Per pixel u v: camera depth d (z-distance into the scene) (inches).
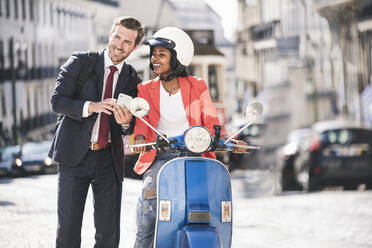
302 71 1804.9
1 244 272.1
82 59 185.5
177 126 171.6
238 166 871.1
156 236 158.9
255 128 927.7
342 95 1638.8
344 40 1627.7
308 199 477.7
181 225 157.6
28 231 309.3
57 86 182.4
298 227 332.8
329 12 1691.7
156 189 163.9
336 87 1668.3
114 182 188.9
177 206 157.8
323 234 308.0
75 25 2096.5
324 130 556.1
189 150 156.7
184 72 173.5
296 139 604.4
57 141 183.9
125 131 190.7
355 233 309.1
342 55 1633.9
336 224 341.1
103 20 2081.7
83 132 182.5
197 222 154.9
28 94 1863.9
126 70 191.2
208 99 173.0
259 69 2053.4
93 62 186.1
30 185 635.5
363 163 544.7
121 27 186.1
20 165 920.9
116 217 190.2
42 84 1942.7
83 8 2086.6
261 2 2057.1
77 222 184.7
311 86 1766.7
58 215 184.9
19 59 1836.9
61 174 185.0
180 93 171.6
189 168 159.3
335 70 1670.8
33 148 966.4
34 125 1889.8
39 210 399.5
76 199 184.1
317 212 393.4
